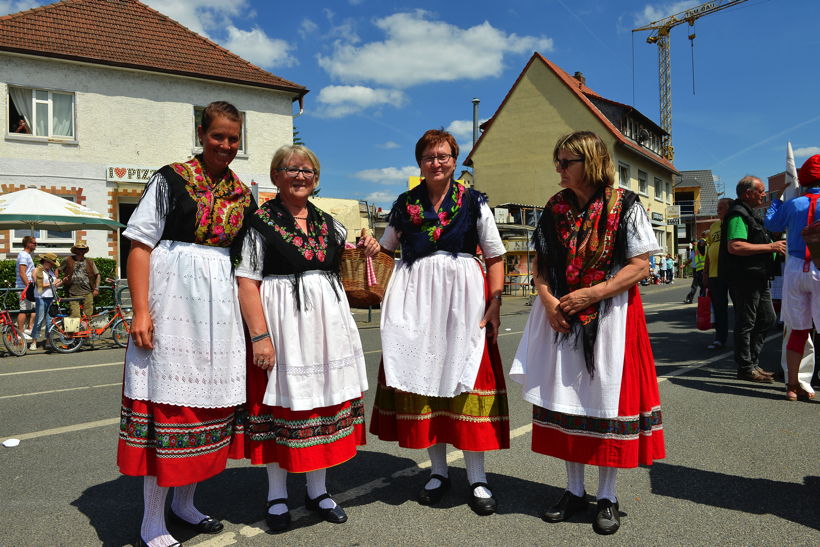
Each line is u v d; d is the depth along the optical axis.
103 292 12.80
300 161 2.89
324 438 2.82
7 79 15.86
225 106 2.61
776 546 2.57
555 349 2.84
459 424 3.02
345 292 3.11
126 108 17.33
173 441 2.51
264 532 2.81
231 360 2.65
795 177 5.95
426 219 3.11
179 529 2.85
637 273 2.69
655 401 2.79
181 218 2.56
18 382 6.71
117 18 18.78
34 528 2.88
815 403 4.94
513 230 21.39
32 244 10.02
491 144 30.53
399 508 3.08
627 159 29.44
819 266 3.35
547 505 3.09
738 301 5.80
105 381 6.70
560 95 28.55
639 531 2.75
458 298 3.06
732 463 3.60
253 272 2.77
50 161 16.39
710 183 54.81
